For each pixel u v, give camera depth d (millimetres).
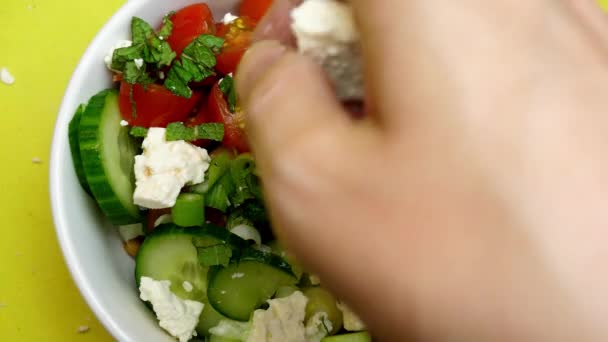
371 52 190
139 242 310
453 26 182
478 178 173
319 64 219
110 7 345
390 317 182
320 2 222
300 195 192
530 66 180
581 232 166
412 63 182
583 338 164
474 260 170
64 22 344
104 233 303
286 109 198
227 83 302
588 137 172
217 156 304
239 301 302
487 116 175
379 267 179
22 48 342
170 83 298
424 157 177
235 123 299
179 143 297
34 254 335
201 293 307
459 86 178
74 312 334
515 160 172
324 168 189
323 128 195
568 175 169
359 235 182
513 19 186
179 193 298
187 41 304
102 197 293
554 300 165
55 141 289
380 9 187
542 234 167
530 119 174
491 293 169
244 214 303
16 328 332
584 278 165
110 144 295
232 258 297
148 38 298
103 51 298
